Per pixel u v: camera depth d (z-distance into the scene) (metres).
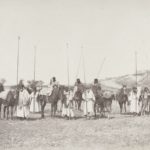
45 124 15.20
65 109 17.31
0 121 15.88
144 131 13.40
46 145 11.38
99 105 17.86
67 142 11.65
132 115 18.50
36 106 19.98
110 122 15.64
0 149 10.86
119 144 11.34
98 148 10.89
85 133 13.17
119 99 19.61
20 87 16.88
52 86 17.59
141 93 18.77
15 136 12.67
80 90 17.45
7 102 16.50
